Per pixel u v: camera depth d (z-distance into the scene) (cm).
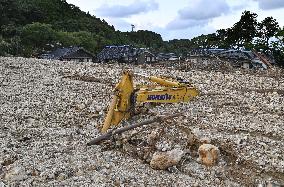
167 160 1320
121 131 1533
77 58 5838
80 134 1641
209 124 1775
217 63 3834
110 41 8869
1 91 2367
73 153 1430
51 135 1619
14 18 8344
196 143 1488
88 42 7856
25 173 1239
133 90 1678
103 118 1859
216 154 1377
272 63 5547
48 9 10081
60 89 2458
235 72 3306
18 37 6694
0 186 1147
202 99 2250
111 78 2855
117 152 1462
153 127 1658
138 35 11838
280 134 1667
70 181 1206
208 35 7644
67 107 2050
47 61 3597
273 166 1349
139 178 1246
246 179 1272
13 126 1716
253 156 1416
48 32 7200
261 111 2038
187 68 3566
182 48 8588
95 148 1491
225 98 2302
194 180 1252
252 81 2859
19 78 2759
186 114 1912
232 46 6612
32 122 1788
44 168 1282
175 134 1608
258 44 6238
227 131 1695
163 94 1841
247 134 1648
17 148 1462
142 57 5859
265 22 6325
